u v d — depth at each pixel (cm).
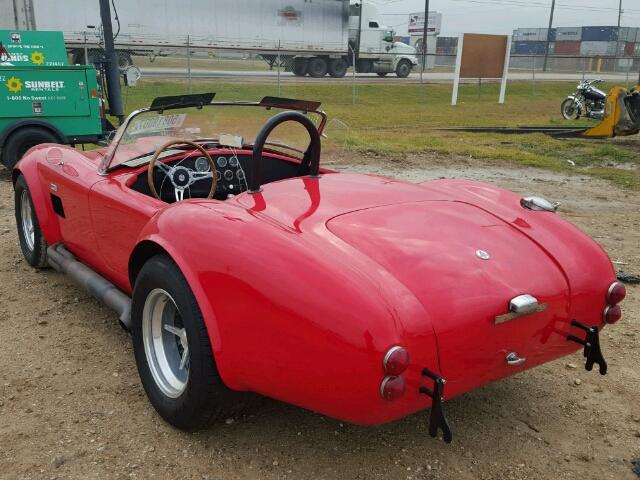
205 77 2728
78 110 847
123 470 248
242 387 240
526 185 893
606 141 1420
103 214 336
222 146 381
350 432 278
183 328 270
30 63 1019
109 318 387
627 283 482
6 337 358
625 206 770
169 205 282
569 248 267
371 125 1673
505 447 272
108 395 302
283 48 3095
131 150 354
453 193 308
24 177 421
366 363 198
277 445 266
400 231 251
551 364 351
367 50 3603
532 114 2161
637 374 341
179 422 264
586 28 8700
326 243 231
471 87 3275
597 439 281
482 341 224
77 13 2444
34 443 263
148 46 2716
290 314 212
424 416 293
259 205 263
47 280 446
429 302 216
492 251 250
